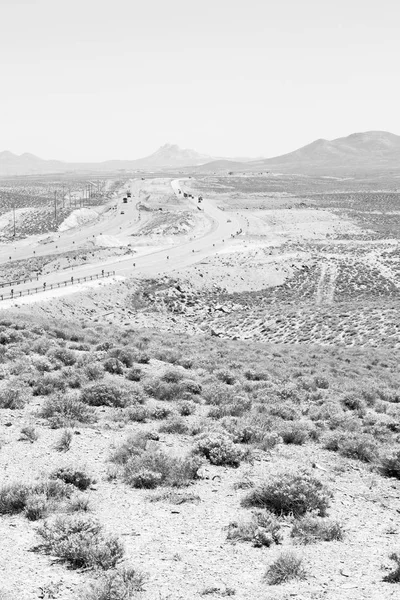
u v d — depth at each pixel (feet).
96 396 68.28
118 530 35.70
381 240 508.53
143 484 43.80
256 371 101.24
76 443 52.65
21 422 58.34
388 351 171.53
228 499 42.47
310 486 41.81
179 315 288.71
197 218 622.95
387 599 28.53
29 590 27.78
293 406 76.02
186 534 35.86
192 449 52.08
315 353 155.63
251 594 28.58
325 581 30.42
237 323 261.85
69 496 40.45
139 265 366.84
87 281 304.09
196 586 29.14
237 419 64.34
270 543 34.94
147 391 75.41
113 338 130.41
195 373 94.48
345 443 58.23
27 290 265.95
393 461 53.31
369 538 37.37
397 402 92.79
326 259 398.62
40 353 94.12
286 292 336.29
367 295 322.75
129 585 28.25
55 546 31.68
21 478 42.55
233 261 386.11
